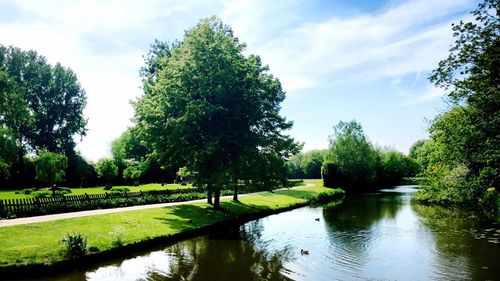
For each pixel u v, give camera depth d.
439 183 31.91
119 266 15.58
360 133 75.44
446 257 17.62
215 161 27.22
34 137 61.38
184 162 30.00
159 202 33.22
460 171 25.00
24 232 16.95
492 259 17.17
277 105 31.14
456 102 20.47
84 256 15.37
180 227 22.27
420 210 36.06
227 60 27.03
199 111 25.00
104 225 19.95
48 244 15.63
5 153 35.91
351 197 55.12
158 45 36.91
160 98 27.45
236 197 37.69
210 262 16.53
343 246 20.05
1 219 20.31
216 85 26.66
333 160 71.50
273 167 28.77
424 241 21.14
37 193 41.50
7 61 60.12
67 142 63.47
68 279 13.77
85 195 27.22
